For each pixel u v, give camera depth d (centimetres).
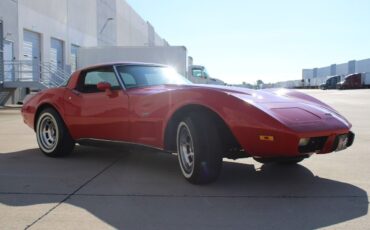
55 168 561
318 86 7725
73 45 3116
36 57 2542
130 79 572
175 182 482
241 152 467
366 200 414
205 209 388
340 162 591
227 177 504
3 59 2136
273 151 422
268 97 475
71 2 3052
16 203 407
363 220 358
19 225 349
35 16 2491
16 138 860
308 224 350
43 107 656
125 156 645
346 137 457
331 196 427
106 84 557
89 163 593
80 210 386
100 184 476
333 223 351
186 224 351
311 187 461
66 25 2959
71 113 606
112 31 4169
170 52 2372
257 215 372
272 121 417
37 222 355
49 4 2677
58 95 630
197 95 457
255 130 420
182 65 2370
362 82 5928
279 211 382
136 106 524
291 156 433
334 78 6650
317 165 572
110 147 573
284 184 473
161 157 636
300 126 418
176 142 493
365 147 720
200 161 449
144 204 403
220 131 461
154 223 353
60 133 620
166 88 523
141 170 546
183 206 396
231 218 365
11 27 2216
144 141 518
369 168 553
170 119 482
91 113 581
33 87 2078
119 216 370
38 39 2569
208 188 456
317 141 429
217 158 450
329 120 445
